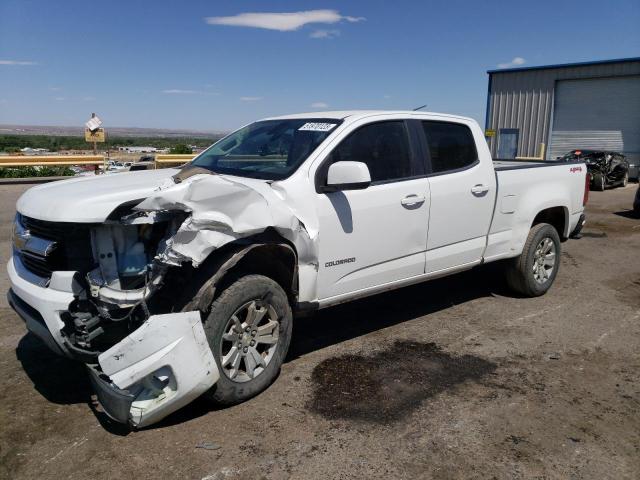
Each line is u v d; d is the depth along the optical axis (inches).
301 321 207.3
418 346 183.9
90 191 136.6
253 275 141.6
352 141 167.3
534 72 1043.3
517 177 219.3
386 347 182.9
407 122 184.7
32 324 134.0
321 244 155.2
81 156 753.0
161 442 126.7
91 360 129.0
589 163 745.0
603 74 961.5
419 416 139.0
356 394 150.1
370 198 166.2
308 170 154.6
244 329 141.1
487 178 205.0
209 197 126.7
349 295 167.3
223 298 135.0
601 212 534.3
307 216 150.5
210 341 133.6
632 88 945.5
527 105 1061.8
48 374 160.6
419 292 244.5
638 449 126.0
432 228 186.5
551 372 165.2
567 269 294.4
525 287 232.2
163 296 137.3
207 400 141.1
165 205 124.2
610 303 232.7
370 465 119.0
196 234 124.4
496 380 159.5
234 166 170.7
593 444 127.7
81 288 128.6
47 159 720.3
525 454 123.6
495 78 1098.1
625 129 962.7
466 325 204.1
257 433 130.5
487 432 132.1
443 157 193.0
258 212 134.0
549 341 189.6
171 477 114.5
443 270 195.8
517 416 139.6
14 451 122.9
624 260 318.3
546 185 232.7
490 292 245.3
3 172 729.0
